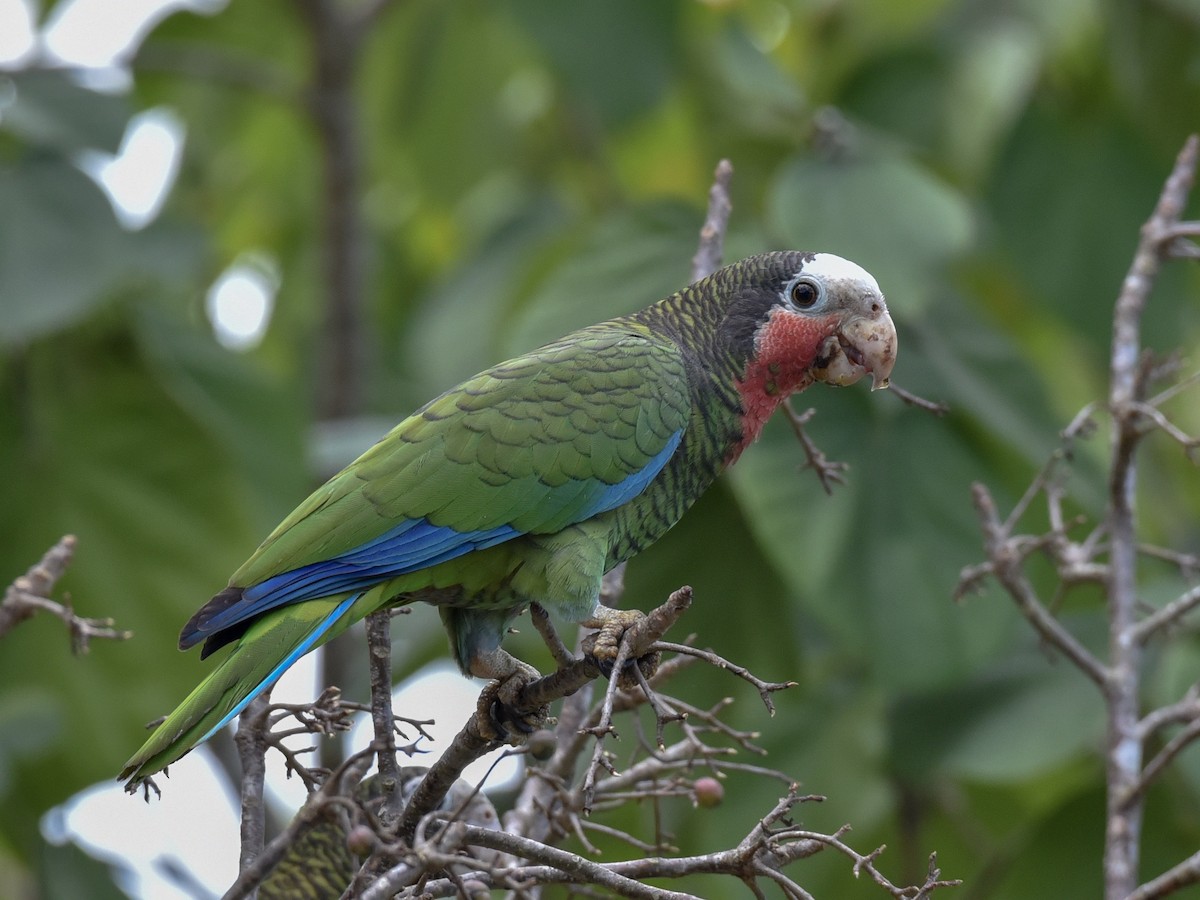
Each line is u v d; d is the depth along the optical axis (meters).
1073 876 9.99
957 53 12.98
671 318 8.69
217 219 16.17
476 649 7.82
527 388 7.98
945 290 11.30
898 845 10.93
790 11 14.38
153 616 11.44
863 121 12.79
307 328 15.77
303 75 15.77
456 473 7.70
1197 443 8.30
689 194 14.88
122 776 6.58
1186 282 12.52
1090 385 13.15
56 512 11.47
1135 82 13.18
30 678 11.30
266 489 11.70
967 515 10.45
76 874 10.82
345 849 7.15
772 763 10.77
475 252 14.24
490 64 15.59
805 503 10.23
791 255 8.70
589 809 6.06
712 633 10.62
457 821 5.93
